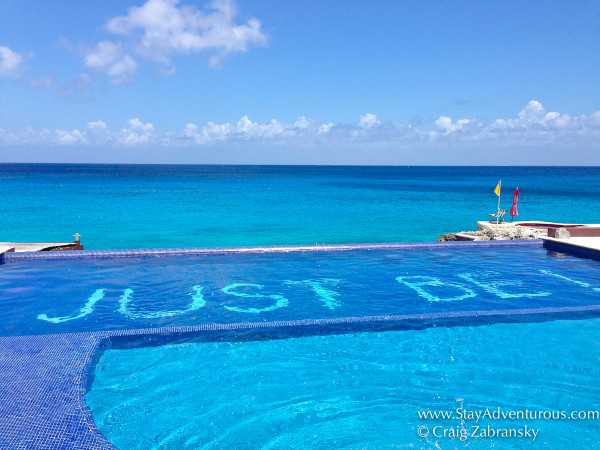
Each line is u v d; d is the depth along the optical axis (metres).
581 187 60.25
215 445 3.32
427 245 9.90
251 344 4.91
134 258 8.90
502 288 6.94
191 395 3.96
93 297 6.43
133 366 4.41
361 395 4.00
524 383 4.20
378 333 5.17
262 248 9.36
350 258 9.01
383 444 3.33
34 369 3.70
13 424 2.92
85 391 3.38
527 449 3.28
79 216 23.22
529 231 12.04
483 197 39.53
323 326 5.04
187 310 5.89
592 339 5.08
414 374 4.35
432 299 6.38
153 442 3.34
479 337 5.12
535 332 5.25
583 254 9.10
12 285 7.00
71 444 2.74
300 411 3.73
